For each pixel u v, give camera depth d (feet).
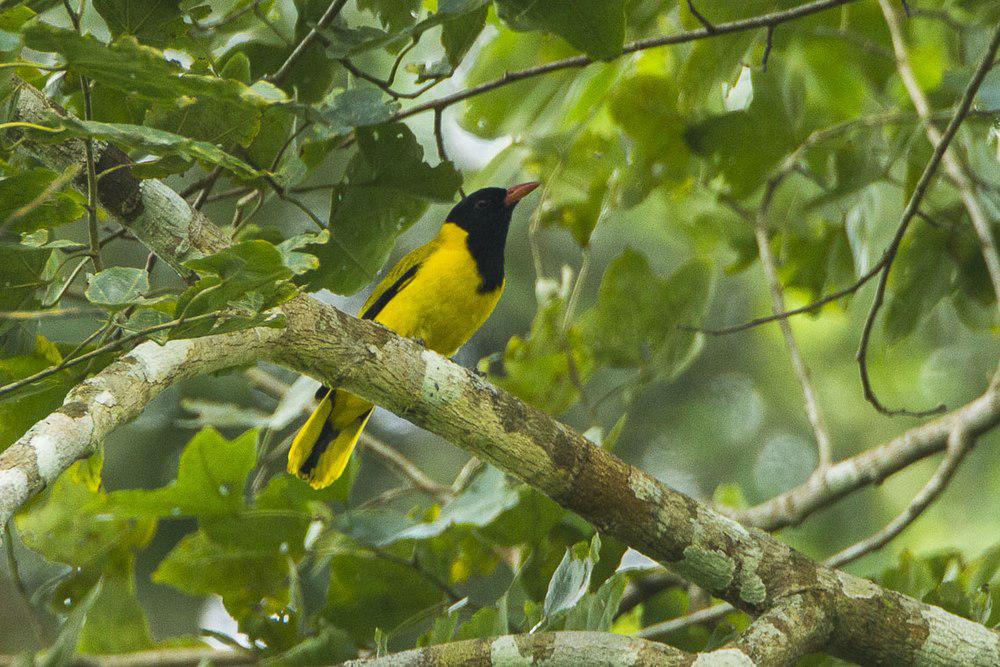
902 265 39.65
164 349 20.97
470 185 42.19
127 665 32.60
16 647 51.72
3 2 18.63
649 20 37.68
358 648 33.86
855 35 40.29
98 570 34.06
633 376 44.91
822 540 58.44
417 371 23.86
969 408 35.24
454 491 37.09
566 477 24.25
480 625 24.89
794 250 43.68
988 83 33.24
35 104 22.81
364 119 27.73
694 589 36.04
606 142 40.88
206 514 32.30
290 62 27.48
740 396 65.36
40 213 22.06
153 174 23.02
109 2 23.91
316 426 33.78
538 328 40.45
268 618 33.40
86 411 19.11
